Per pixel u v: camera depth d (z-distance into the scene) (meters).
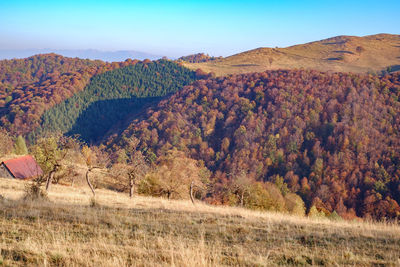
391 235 8.85
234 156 124.44
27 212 9.38
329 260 6.28
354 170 106.06
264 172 116.31
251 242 7.69
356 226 10.95
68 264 5.13
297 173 114.12
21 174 40.16
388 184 98.62
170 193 31.02
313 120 135.25
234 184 28.55
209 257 5.94
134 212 11.48
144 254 6.05
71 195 19.69
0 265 4.91
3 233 6.79
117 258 5.59
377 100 139.62
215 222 10.19
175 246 6.74
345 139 116.56
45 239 6.62
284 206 29.92
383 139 117.31
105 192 31.83
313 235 8.63
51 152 25.23
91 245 6.41
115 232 7.82
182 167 32.91
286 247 7.27
